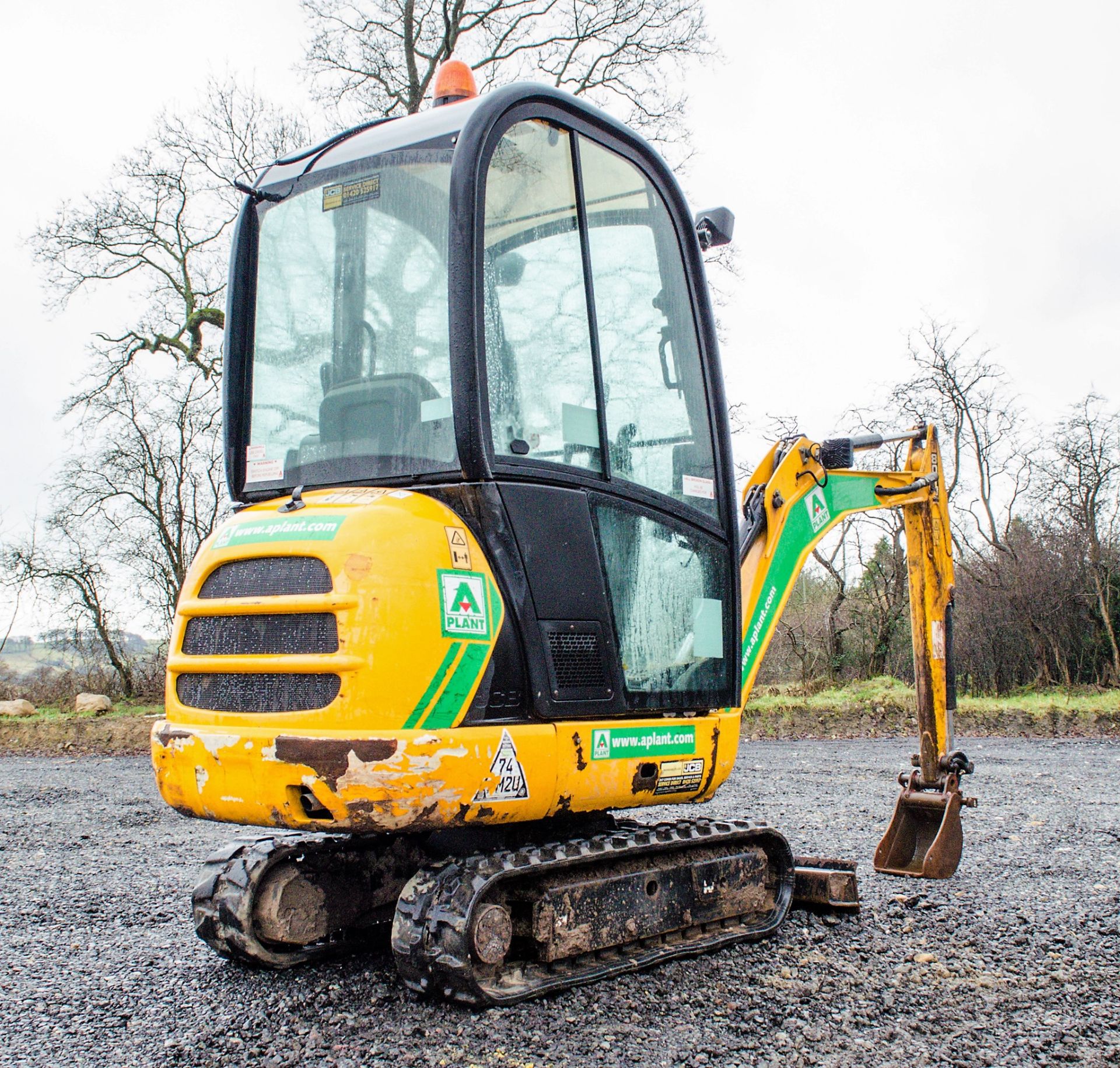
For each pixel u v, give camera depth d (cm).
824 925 464
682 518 430
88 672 2233
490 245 374
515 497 362
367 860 422
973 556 2339
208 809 354
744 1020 339
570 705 367
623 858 404
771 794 949
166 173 1898
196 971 407
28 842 761
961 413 2320
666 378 439
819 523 555
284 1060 310
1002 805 855
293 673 340
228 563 371
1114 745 1448
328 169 422
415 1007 353
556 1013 343
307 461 404
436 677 333
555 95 402
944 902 507
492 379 366
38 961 429
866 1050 314
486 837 407
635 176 442
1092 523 2208
